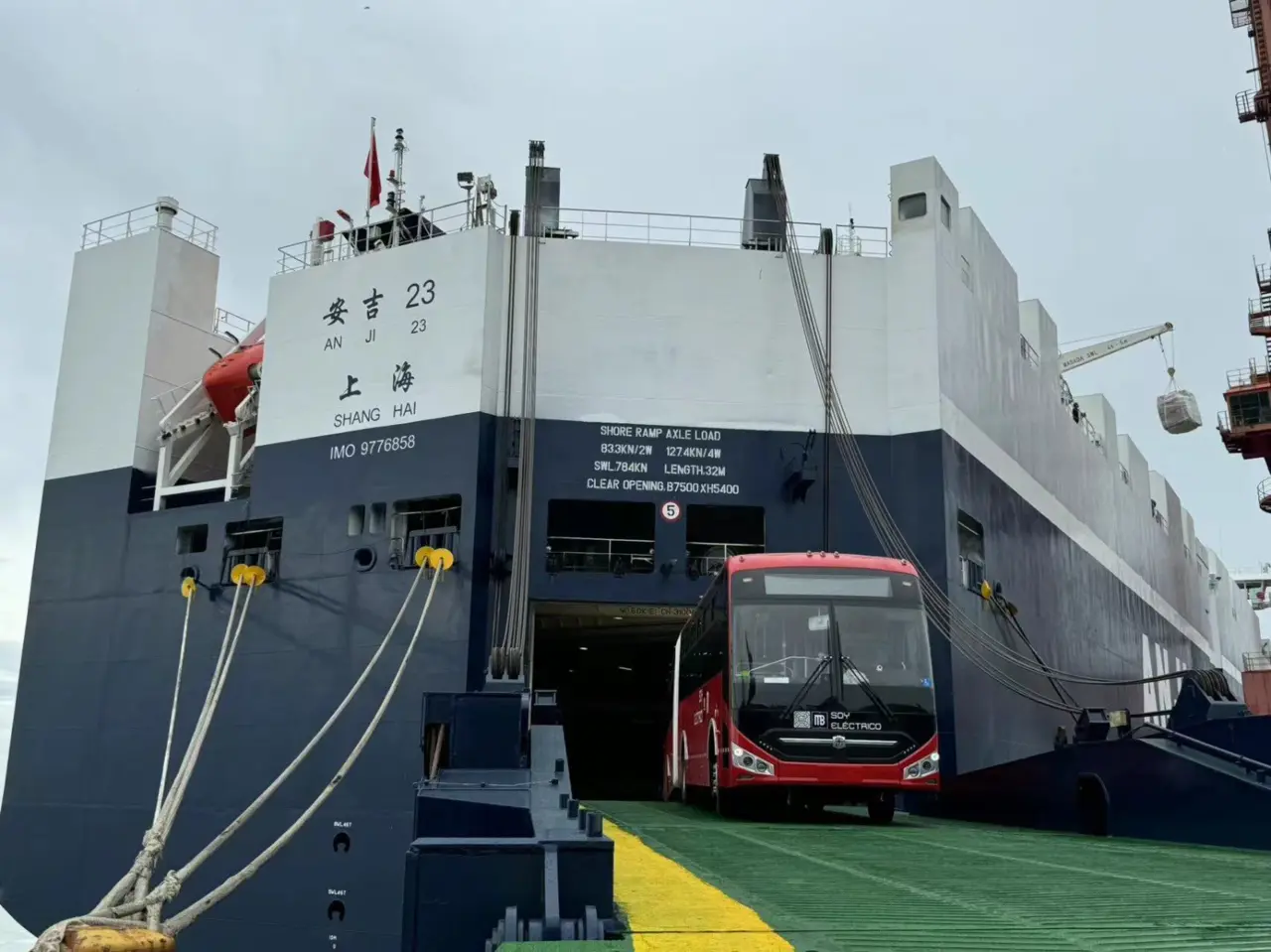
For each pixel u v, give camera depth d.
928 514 31.20
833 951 7.68
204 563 32.75
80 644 34.38
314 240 34.81
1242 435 49.53
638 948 7.45
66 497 36.62
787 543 31.27
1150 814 19.64
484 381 30.64
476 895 7.88
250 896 28.66
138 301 37.59
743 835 17.23
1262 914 9.96
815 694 19.97
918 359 32.34
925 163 33.50
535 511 30.77
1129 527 56.59
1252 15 47.50
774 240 34.47
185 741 31.12
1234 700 21.91
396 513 30.61
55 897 31.86
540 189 33.62
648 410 31.77
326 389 32.47
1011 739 33.22
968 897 10.84
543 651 44.06
